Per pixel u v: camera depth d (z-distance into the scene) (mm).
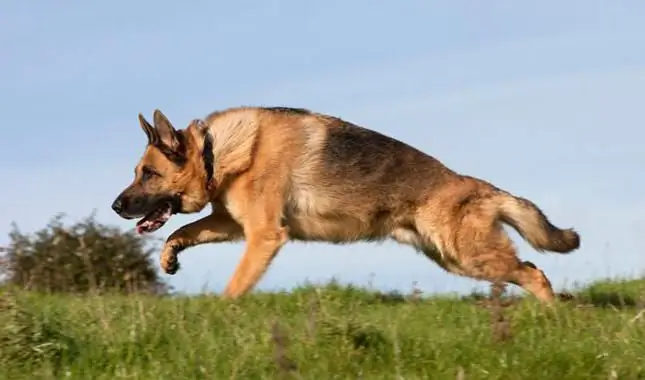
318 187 12438
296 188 12477
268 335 8352
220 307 10414
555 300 10867
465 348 8344
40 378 7543
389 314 10336
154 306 9938
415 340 8547
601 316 10102
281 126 12547
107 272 16516
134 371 7812
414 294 11469
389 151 12555
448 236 12359
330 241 12820
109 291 14195
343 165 12430
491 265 12203
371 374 7852
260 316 9984
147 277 16797
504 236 12336
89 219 16797
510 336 8500
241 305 10836
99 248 16516
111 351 8203
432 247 12688
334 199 12438
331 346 8109
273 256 12281
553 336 8969
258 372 7711
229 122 12578
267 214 12328
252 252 12234
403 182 12445
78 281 16266
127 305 10148
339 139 12539
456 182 12477
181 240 12844
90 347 8234
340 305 11094
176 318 9203
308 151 12469
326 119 12781
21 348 7918
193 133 12695
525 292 12430
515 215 12508
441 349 8328
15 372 7719
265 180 12359
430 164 12609
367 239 12797
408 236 12734
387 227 12680
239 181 12438
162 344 8438
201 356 8070
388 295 12602
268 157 12383
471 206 12344
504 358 7957
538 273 12211
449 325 9758
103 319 8914
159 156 12695
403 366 8000
